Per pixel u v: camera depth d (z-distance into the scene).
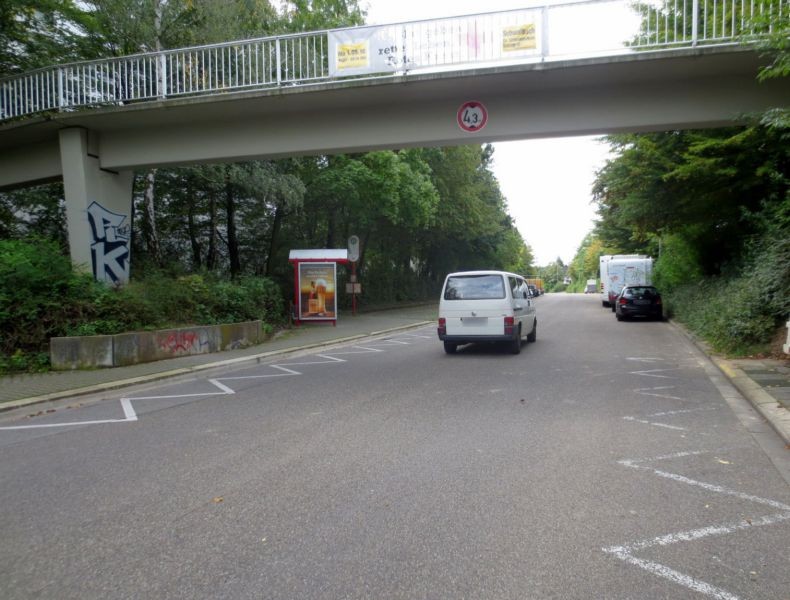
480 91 11.94
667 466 5.43
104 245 15.14
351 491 4.88
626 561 3.62
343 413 7.84
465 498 4.68
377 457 5.81
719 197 16.81
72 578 3.50
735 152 14.79
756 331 12.16
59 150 15.59
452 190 36.06
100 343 11.59
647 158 17.25
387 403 8.44
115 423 7.60
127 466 5.70
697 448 6.00
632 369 11.37
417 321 24.94
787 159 14.37
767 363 10.91
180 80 15.27
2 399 8.72
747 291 12.85
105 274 15.14
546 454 5.82
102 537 4.07
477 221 39.62
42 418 8.02
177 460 5.86
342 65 11.88
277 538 4.00
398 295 39.81
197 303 14.88
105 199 15.09
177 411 8.25
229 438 6.68
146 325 13.20
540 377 10.48
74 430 7.27
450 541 3.92
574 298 62.09
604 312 32.59
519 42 10.90
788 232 12.37
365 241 33.69
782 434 6.26
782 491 4.77
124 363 11.92
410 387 9.74
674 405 8.06
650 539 3.92
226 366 12.50
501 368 11.68
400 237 36.97
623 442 6.23
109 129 14.67
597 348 15.00
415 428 6.93
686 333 18.05
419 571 3.52
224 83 13.68
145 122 14.08
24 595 3.31
